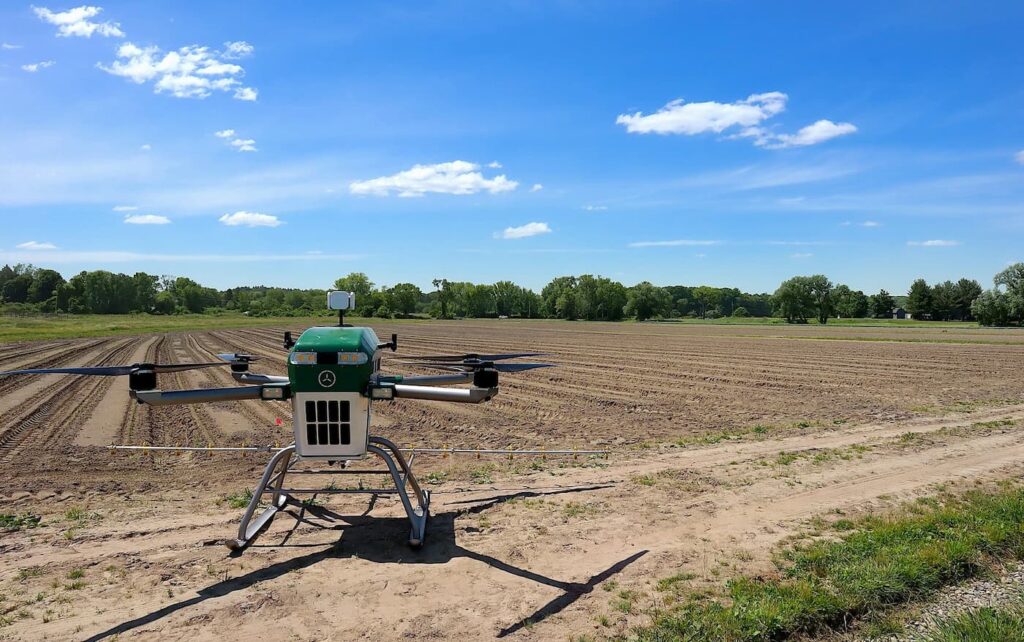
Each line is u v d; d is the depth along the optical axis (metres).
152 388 5.19
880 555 5.37
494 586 4.93
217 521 6.55
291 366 4.98
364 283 134.00
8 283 140.50
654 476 8.39
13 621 4.30
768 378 21.78
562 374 23.11
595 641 4.10
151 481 8.55
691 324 96.00
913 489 7.73
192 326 71.81
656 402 16.50
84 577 5.07
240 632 4.20
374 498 7.32
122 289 135.38
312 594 4.76
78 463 9.59
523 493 7.60
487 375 5.27
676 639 4.06
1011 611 4.58
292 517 6.61
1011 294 76.31
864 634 4.33
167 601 4.63
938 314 111.31
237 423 13.31
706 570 5.24
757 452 10.04
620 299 130.12
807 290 107.12
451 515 6.71
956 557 5.32
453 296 138.38
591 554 5.62
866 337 48.81
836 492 7.62
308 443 5.13
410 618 4.40
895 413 14.41
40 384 19.12
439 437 11.94
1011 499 6.93
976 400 16.41
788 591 4.72
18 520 6.59
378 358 5.59
